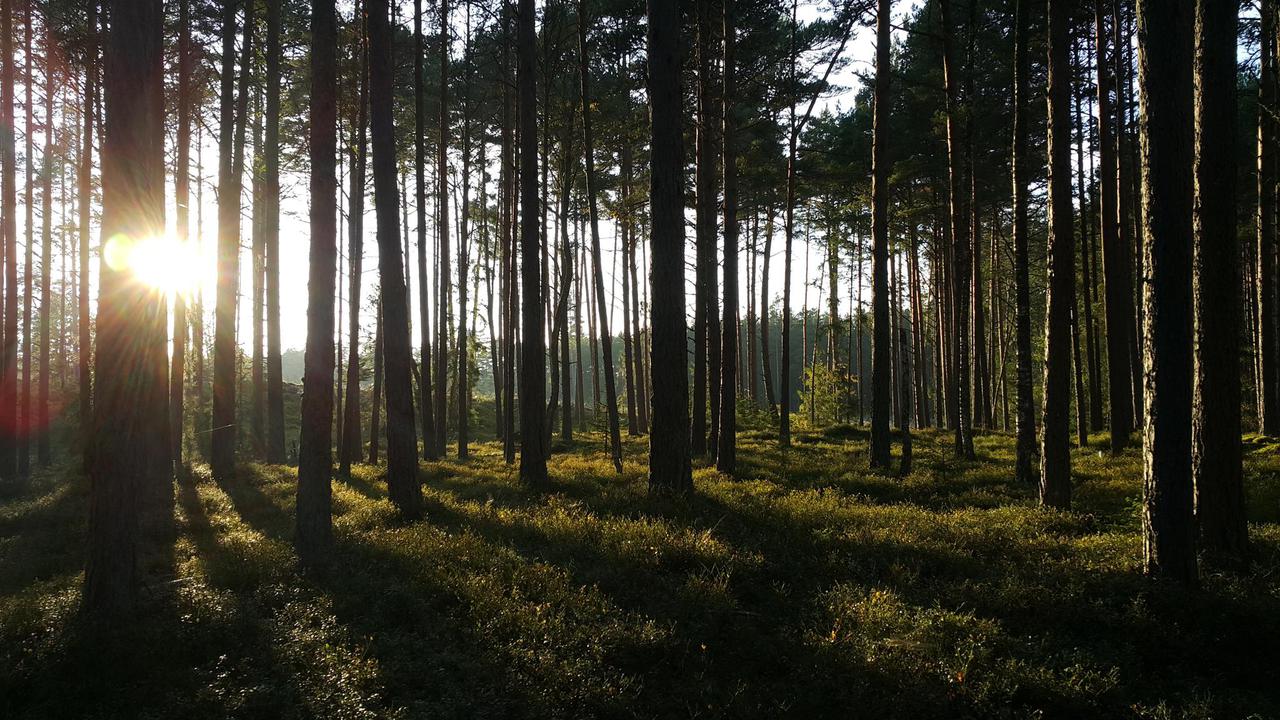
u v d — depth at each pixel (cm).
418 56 2144
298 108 2678
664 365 1235
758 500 1165
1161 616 667
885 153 1670
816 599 746
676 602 725
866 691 570
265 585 822
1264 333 1880
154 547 1068
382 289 1285
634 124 2352
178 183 2019
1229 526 809
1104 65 1962
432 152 3203
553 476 1647
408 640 663
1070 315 1125
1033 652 616
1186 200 730
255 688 557
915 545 871
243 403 4094
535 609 717
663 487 1223
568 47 2342
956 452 1950
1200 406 827
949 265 3281
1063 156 1110
